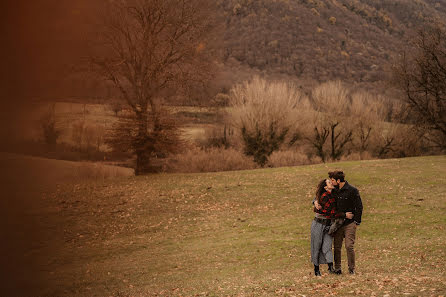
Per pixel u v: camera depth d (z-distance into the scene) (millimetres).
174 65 29344
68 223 16578
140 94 27562
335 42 101625
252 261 11070
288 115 45375
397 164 28594
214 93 31984
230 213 18922
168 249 13641
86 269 10836
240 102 44875
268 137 44406
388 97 50188
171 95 29250
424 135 44656
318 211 7957
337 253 7957
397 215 15633
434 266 7848
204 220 17953
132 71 27500
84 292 8102
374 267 8406
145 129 28219
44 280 1244
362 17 119938
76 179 23984
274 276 8586
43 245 1268
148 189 23797
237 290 7238
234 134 44812
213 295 6965
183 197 22016
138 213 19219
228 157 37938
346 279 7098
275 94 45344
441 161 28812
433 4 117625
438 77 39031
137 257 12664
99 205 19969
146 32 27266
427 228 13141
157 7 27203
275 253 11789
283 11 102250
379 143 50438
